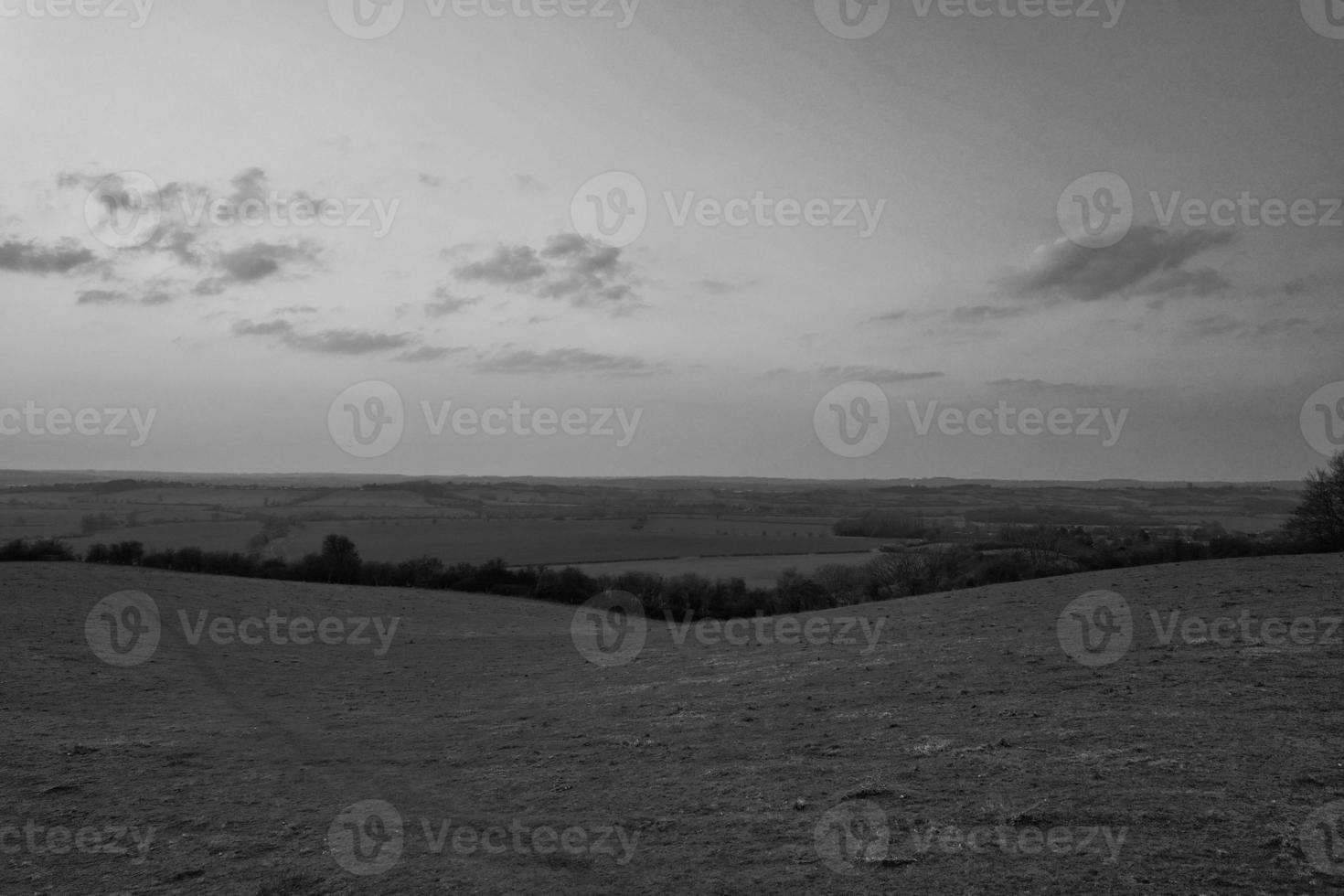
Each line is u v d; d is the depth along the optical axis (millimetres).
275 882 8484
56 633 27234
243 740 15312
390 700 20062
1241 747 10797
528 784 11898
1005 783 10250
